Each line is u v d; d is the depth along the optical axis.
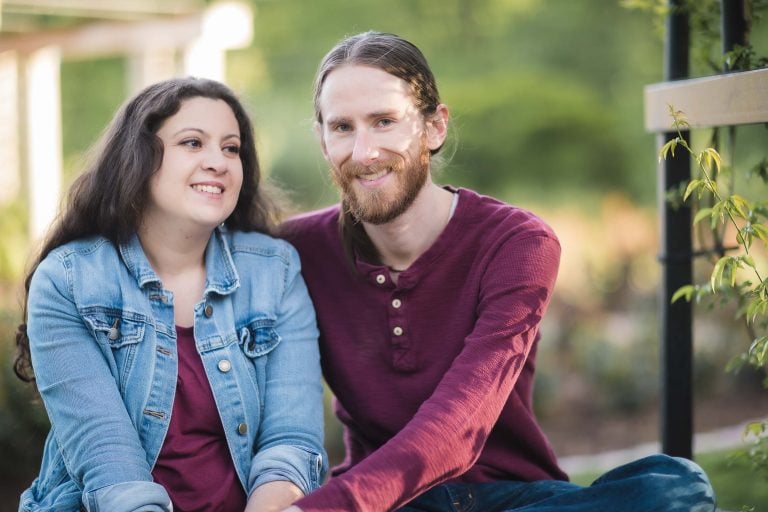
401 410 2.27
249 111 2.41
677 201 2.57
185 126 2.20
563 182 11.80
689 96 2.41
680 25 2.64
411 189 2.24
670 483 1.93
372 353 2.31
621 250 10.01
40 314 2.12
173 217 2.21
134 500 1.94
